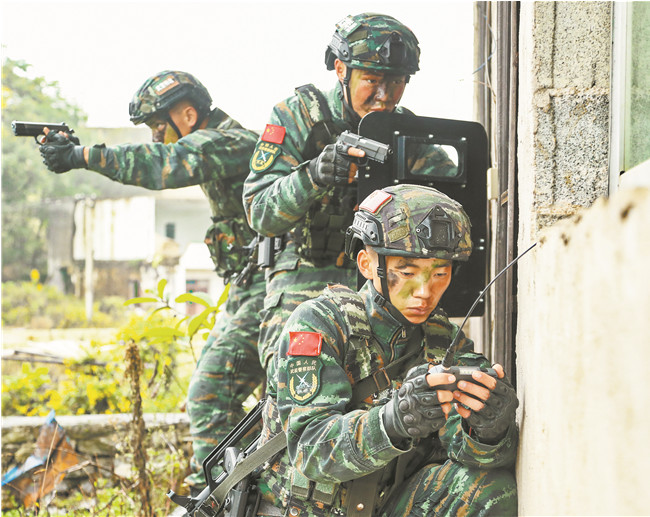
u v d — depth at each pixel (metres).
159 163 3.72
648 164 1.84
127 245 21.80
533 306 1.74
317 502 1.98
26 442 4.76
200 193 21.03
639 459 1.08
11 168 23.34
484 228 2.70
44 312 21.19
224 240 3.89
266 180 2.99
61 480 4.53
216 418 3.71
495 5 3.23
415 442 1.82
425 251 1.83
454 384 1.71
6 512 4.30
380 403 1.93
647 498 1.05
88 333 18.02
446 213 1.87
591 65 2.18
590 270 1.28
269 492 2.13
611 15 2.16
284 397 1.96
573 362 1.37
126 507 4.13
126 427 4.74
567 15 2.17
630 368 1.11
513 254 2.55
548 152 2.18
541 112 2.19
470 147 2.70
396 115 2.67
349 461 1.78
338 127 3.03
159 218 21.27
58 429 4.50
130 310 20.12
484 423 1.76
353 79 2.92
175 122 4.00
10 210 23.41
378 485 2.00
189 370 7.30
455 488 1.89
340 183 2.71
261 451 2.08
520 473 1.82
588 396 1.29
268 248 3.17
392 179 2.67
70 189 23.08
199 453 3.69
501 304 2.67
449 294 2.66
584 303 1.31
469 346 2.13
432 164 2.78
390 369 1.98
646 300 1.05
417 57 2.95
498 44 2.77
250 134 3.86
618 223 1.15
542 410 1.60
